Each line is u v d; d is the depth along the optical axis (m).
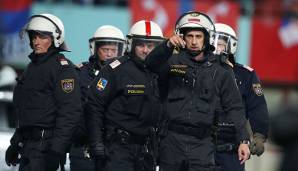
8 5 44.22
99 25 45.09
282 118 13.27
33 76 19.17
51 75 19.09
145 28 19.47
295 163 13.25
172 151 19.62
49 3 44.56
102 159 19.45
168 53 18.72
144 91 19.36
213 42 19.91
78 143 20.36
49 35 19.23
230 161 21.78
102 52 23.64
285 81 48.06
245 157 19.66
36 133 19.11
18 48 43.75
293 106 13.30
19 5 44.19
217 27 22.72
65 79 19.09
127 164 19.39
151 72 19.45
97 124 19.44
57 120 19.03
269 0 48.47
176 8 43.78
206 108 19.56
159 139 19.75
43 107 19.08
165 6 43.66
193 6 44.16
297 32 48.31
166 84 19.70
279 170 13.51
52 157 18.86
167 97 19.67
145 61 19.05
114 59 19.59
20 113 19.33
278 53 48.00
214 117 19.78
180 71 19.59
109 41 23.64
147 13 43.78
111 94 19.42
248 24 47.47
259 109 22.70
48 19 19.30
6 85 32.75
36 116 19.08
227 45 22.77
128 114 19.38
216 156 21.73
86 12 44.94
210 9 44.56
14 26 44.00
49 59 19.23
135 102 19.34
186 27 19.47
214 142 20.00
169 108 19.64
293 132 13.20
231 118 19.78
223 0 46.06
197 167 19.53
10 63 43.69
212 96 19.66
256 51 47.69
